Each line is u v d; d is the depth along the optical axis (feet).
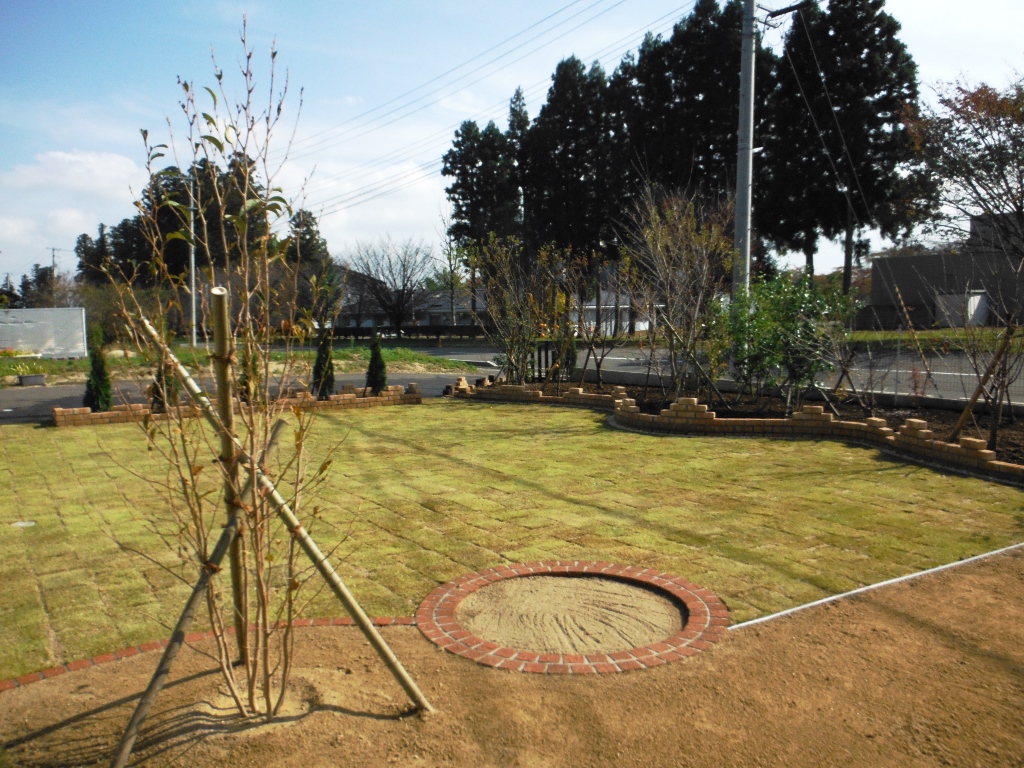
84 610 15.48
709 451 30.78
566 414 42.91
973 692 11.69
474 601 15.64
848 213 92.68
